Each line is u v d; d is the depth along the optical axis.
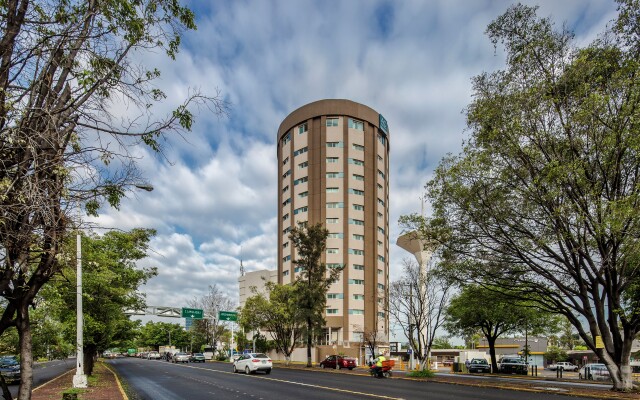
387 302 41.97
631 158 18.33
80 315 19.47
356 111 76.69
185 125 6.76
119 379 26.55
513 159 20.78
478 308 34.44
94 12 5.82
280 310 47.06
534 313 36.31
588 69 18.42
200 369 39.22
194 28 6.82
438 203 23.38
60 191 5.97
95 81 6.32
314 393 18.12
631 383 19.42
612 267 19.62
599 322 20.53
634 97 17.08
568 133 18.92
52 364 57.91
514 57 20.64
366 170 75.62
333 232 71.56
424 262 40.09
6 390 7.13
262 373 32.50
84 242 20.50
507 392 19.27
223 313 61.66
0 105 5.36
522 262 22.33
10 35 5.55
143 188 6.77
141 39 6.45
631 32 17.88
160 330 117.31
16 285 7.70
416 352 31.86
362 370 39.34
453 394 17.98
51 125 6.01
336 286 69.19
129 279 27.38
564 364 61.31
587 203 18.56
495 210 21.20
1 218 5.46
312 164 75.06
